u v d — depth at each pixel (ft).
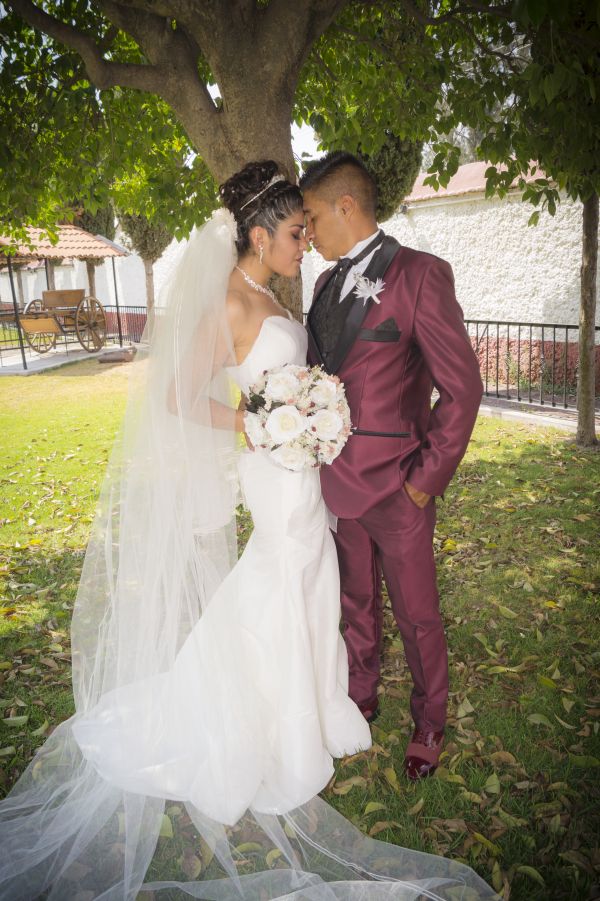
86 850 6.79
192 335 7.03
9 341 61.31
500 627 10.75
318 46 15.28
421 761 7.72
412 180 32.17
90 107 14.69
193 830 7.16
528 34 11.96
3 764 8.12
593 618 10.80
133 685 7.71
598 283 28.40
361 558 8.21
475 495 16.88
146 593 7.54
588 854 6.46
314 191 7.18
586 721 8.43
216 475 7.48
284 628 7.41
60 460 22.25
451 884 6.20
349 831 6.92
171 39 10.59
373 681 8.78
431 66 14.60
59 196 18.40
